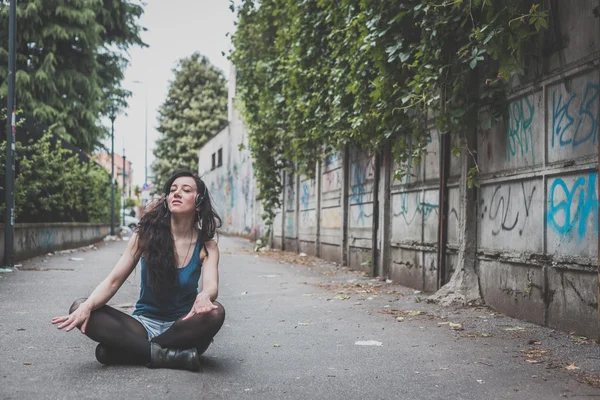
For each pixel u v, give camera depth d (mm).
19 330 5734
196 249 4352
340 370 4508
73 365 4363
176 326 4258
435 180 9016
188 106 58219
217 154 45344
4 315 6605
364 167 12641
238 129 36969
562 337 5637
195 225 4395
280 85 17531
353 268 13383
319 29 13484
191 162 56562
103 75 32000
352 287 9883
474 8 7047
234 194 38219
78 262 14281
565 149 5875
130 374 4102
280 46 16125
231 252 19922
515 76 6855
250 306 7828
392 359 4875
